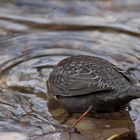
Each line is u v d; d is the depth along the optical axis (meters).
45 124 10.57
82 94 10.45
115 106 10.62
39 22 16.53
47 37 15.16
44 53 13.92
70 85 10.71
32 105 11.34
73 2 18.81
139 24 16.55
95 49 14.26
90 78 10.50
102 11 17.95
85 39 15.03
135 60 13.55
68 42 14.76
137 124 10.68
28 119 10.72
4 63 13.20
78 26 16.22
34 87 12.07
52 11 17.80
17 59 13.49
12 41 14.76
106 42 14.81
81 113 11.05
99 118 10.91
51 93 11.41
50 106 11.34
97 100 10.38
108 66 10.86
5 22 16.38
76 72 10.80
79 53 13.94
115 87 10.11
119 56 13.77
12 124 10.46
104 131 10.41
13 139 9.91
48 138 10.04
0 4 18.17
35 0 18.55
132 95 9.80
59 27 16.11
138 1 18.91
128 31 15.80
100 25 16.33
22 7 18.03
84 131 10.40
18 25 16.19
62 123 10.67
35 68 13.02
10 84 12.16
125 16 17.44
